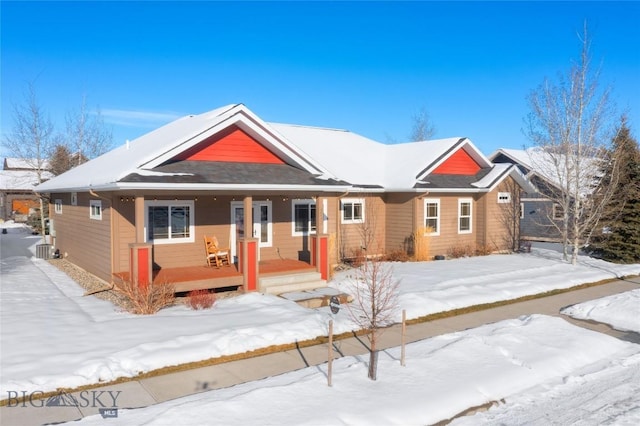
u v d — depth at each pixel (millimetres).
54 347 8562
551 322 11062
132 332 9477
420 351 9031
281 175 14977
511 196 24875
